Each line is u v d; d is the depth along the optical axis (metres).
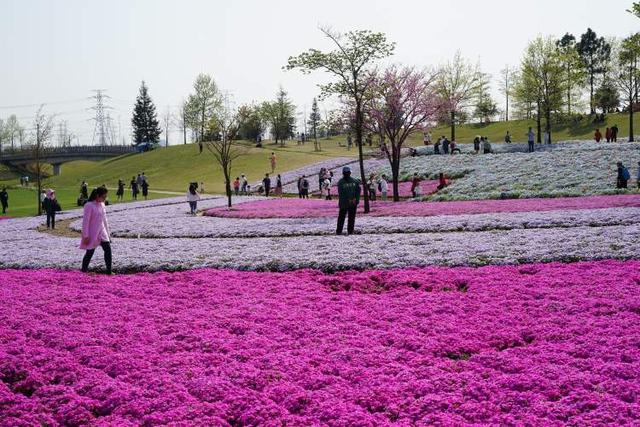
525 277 16.20
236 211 43.28
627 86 71.88
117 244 27.64
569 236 21.62
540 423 8.16
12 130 190.25
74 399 9.62
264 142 136.38
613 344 10.79
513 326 12.33
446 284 16.06
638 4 39.22
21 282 18.44
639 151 52.62
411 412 8.77
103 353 11.53
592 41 124.12
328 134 169.38
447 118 70.88
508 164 56.16
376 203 44.97
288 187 69.56
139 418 8.98
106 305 15.19
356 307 14.32
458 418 8.47
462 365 10.49
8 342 12.32
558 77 78.56
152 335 12.52
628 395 8.82
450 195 46.66
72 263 21.72
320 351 11.31
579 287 14.69
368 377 10.05
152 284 17.78
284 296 15.64
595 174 46.88
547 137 76.88
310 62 38.72
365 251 21.25
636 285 14.45
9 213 56.34
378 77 44.31
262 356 11.12
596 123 107.88
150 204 55.03
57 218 47.34
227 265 20.08
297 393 9.50
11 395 9.93
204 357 11.16
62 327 13.23
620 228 22.78
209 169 96.94
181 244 26.45
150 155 123.56
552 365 10.09
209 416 8.85
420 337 11.83
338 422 8.46
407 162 67.94
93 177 115.75
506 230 25.59
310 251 22.05
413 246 21.83
